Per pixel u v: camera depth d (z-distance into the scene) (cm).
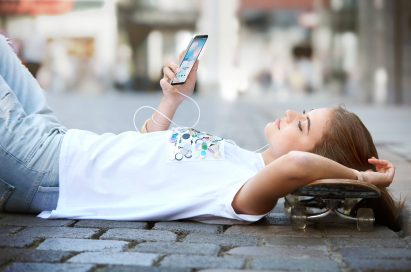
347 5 3086
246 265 289
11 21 3067
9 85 422
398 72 2117
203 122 1231
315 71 3212
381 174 355
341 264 293
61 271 276
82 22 3172
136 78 3222
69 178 377
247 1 3023
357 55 2931
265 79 3297
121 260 294
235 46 3067
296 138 372
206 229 356
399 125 1141
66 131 402
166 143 379
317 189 336
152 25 3228
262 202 354
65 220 372
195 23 3195
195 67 412
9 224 361
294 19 3359
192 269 282
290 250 315
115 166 376
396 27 2109
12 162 377
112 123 1162
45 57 3105
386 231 355
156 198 372
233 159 378
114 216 372
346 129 369
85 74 3170
